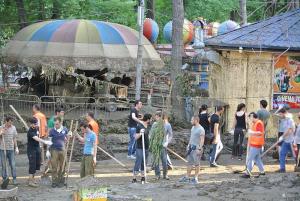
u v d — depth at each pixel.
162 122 16.55
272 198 14.17
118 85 27.19
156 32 36.38
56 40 27.12
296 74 24.66
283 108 18.64
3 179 15.53
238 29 25.69
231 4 47.53
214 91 26.33
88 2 36.62
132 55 27.62
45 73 25.77
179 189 15.27
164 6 50.03
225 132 24.33
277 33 24.86
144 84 31.92
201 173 17.86
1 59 28.22
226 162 19.88
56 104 25.34
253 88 24.50
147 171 17.97
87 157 15.38
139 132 15.96
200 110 19.95
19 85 31.00
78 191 12.81
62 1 35.22
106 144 21.64
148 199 13.73
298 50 24.06
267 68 24.39
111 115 25.36
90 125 15.46
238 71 24.52
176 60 26.67
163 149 16.62
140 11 24.48
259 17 47.25
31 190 15.18
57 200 13.88
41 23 29.09
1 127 15.66
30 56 26.70
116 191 14.84
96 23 28.80
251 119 17.48
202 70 32.38
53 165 15.55
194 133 16.08
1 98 24.09
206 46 25.17
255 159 16.97
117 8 38.00
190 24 36.00
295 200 13.97
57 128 15.64
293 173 17.16
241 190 15.02
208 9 47.44
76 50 26.78
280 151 17.91
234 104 24.50
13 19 35.53
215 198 14.19
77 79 25.77
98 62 26.77
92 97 25.39
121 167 18.69
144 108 25.05
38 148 15.84
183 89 26.67
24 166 18.72
